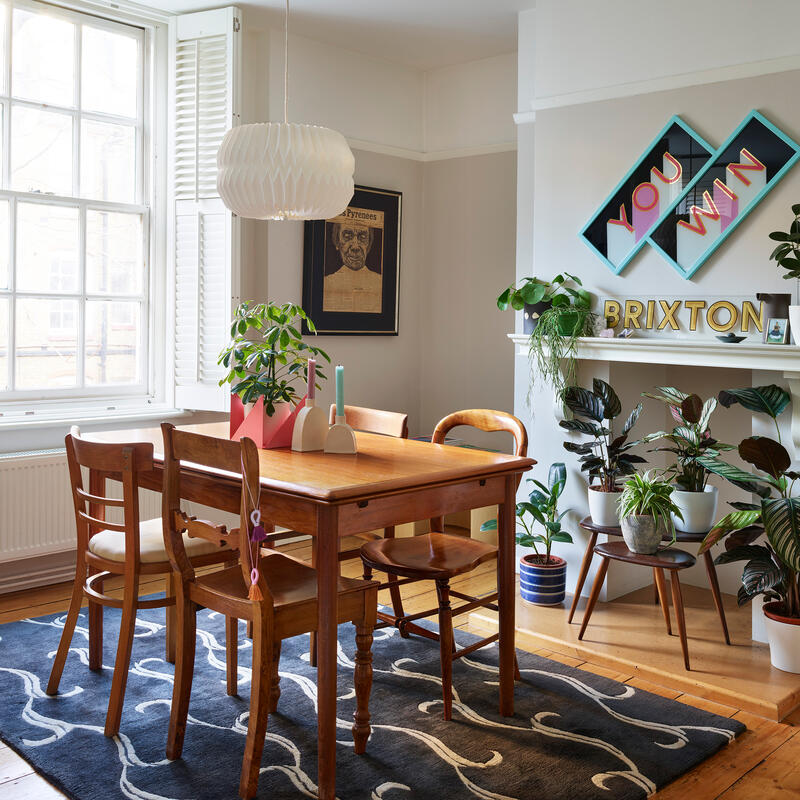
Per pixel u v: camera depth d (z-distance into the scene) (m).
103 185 4.32
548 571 3.72
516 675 3.07
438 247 5.39
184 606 2.49
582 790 2.33
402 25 4.52
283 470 2.57
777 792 2.37
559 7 3.82
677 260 3.49
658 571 3.42
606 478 3.59
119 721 2.60
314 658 3.19
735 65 3.30
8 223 3.98
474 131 5.15
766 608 3.15
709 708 2.88
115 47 4.33
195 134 4.39
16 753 2.51
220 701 2.86
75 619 2.87
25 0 3.98
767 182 3.23
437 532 3.17
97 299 4.31
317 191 2.78
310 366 2.98
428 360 5.50
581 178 3.78
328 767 2.24
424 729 2.67
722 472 3.07
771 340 3.15
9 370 4.03
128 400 4.43
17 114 3.99
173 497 2.51
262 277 4.66
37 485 3.84
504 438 5.15
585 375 3.79
